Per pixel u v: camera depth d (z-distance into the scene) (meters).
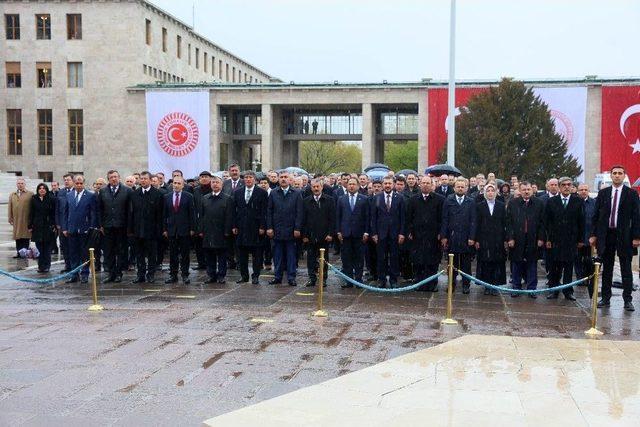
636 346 9.84
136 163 55.06
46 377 8.18
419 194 14.54
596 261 12.79
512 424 6.75
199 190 16.22
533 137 39.47
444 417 6.93
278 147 53.38
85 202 15.30
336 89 49.81
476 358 9.07
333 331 10.53
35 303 12.81
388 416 6.95
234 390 7.75
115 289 14.43
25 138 57.50
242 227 14.95
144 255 15.38
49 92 56.75
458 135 40.03
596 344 9.94
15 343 9.72
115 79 55.41
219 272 15.23
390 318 11.56
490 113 39.59
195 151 51.53
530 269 14.04
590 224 14.88
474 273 16.62
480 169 38.94
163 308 12.25
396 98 48.91
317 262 14.82
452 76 25.56
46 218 16.98
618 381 8.13
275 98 50.91
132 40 55.31
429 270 14.45
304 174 21.70
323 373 8.38
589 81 44.34
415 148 91.31
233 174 17.12
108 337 10.06
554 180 14.13
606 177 28.52
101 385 7.90
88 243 15.45
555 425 6.73
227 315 11.64
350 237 14.73
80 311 11.99
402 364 8.76
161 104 52.06
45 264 17.14
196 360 8.90
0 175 50.72
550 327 11.10
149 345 9.61
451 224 14.13
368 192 17.83
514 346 9.73
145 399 7.45
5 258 20.23
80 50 56.00
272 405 7.24
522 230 13.91
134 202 15.07
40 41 56.66
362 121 50.47
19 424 6.73
